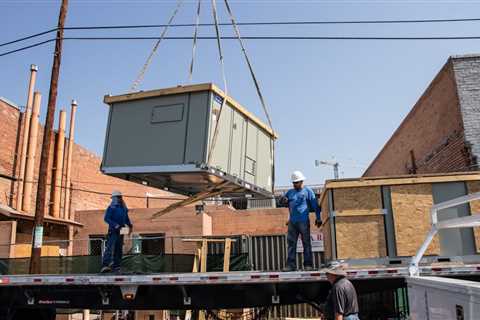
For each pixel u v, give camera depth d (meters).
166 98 7.60
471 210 7.56
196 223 20.92
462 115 12.46
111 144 7.91
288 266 8.03
